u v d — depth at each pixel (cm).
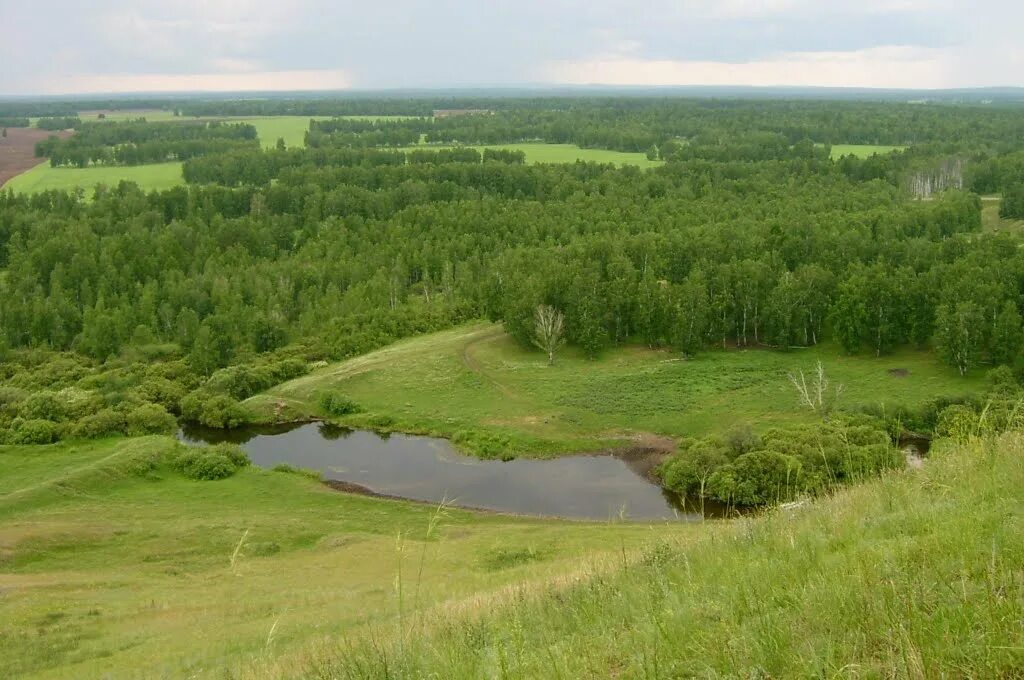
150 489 5159
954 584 832
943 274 6938
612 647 980
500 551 3719
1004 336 5978
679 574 1295
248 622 2620
